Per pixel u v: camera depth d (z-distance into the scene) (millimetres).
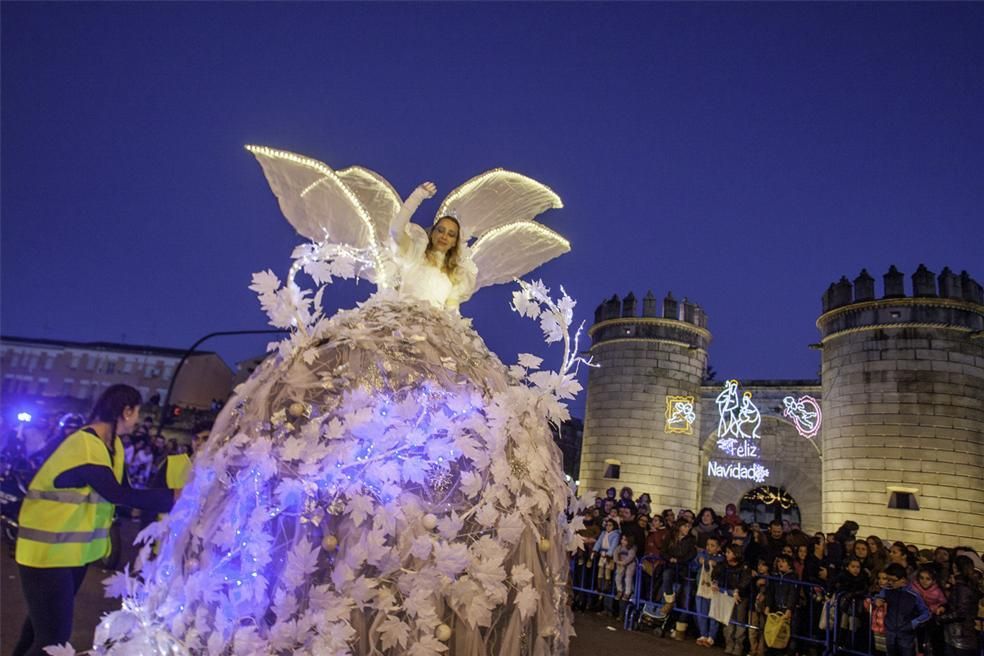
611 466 30672
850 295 26641
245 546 2594
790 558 9250
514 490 2838
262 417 2898
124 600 2859
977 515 22984
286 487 2635
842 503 24953
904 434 24078
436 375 3016
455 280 4000
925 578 8195
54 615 3695
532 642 2750
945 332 24516
